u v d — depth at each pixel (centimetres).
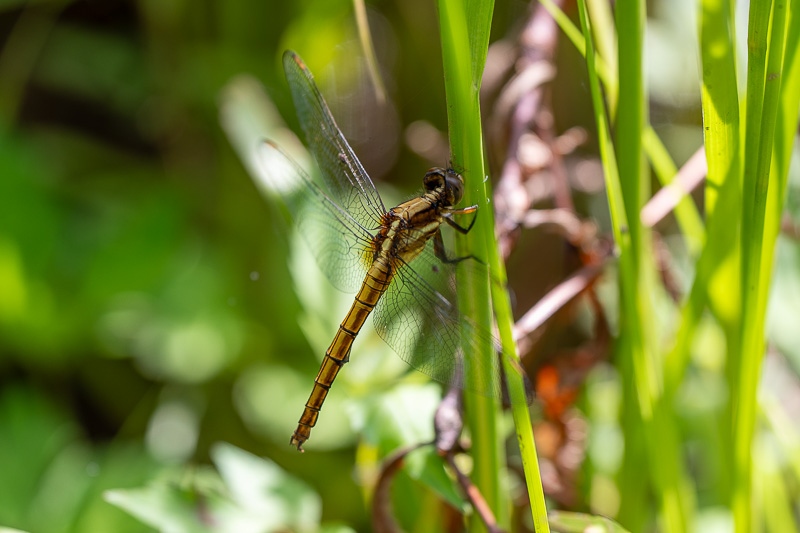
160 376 52
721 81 41
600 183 48
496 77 46
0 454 49
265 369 52
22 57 58
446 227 46
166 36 56
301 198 45
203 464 51
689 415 48
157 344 52
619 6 41
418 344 43
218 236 54
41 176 54
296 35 52
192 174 58
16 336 53
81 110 63
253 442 51
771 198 41
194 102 55
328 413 50
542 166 44
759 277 41
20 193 53
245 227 53
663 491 42
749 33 40
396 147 54
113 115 62
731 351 42
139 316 53
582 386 46
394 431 43
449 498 42
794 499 47
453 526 43
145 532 47
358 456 44
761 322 41
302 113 44
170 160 59
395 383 44
